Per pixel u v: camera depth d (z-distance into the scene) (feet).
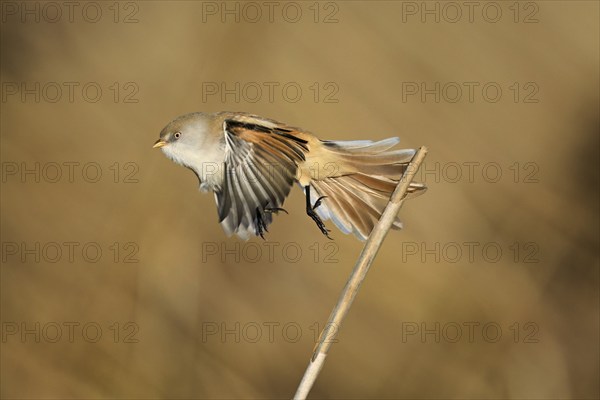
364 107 48.39
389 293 45.88
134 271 44.78
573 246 48.93
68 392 42.80
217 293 44.83
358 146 25.93
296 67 48.32
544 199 49.65
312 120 47.50
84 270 45.14
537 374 45.24
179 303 44.34
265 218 24.70
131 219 45.60
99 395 42.75
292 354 44.70
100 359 43.47
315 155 26.04
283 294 45.24
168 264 44.78
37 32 52.44
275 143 24.98
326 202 26.91
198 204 45.75
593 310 47.19
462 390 44.98
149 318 44.11
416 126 49.06
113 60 50.52
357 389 44.75
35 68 51.78
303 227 45.91
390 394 44.70
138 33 50.67
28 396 42.73
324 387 44.70
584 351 46.42
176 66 49.01
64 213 46.50
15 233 46.19
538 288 47.42
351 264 45.75
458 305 45.96
